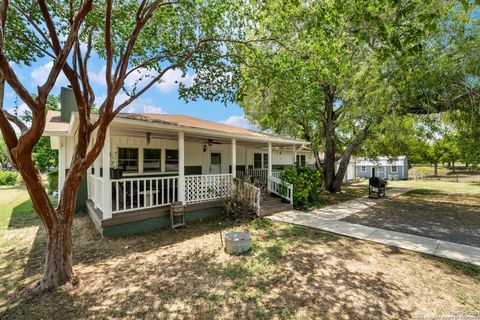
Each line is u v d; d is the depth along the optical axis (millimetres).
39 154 19766
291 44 5809
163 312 2969
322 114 13961
